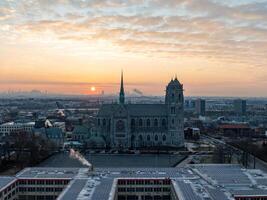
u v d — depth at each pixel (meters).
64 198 192.25
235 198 193.12
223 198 189.00
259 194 196.75
